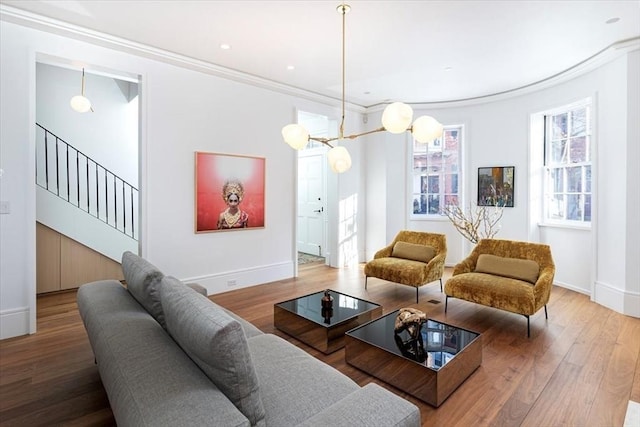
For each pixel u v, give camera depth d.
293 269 5.21
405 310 2.53
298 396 1.42
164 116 3.90
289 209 5.13
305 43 3.54
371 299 4.15
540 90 4.86
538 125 5.02
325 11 2.92
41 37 3.14
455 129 5.96
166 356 1.32
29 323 3.08
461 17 3.03
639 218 3.50
